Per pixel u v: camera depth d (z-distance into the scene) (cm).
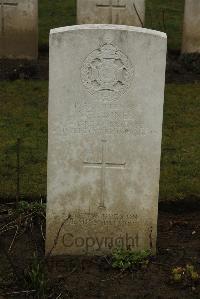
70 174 282
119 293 270
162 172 357
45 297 266
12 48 510
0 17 502
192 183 347
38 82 472
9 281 274
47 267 284
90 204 286
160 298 267
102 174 282
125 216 287
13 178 349
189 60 505
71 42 268
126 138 279
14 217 315
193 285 273
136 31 268
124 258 285
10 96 449
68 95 274
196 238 307
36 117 421
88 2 505
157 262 287
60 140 278
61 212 286
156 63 271
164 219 324
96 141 279
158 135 278
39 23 596
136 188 284
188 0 507
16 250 295
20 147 381
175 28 591
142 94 274
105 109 276
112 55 270
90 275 280
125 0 504
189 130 407
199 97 454
